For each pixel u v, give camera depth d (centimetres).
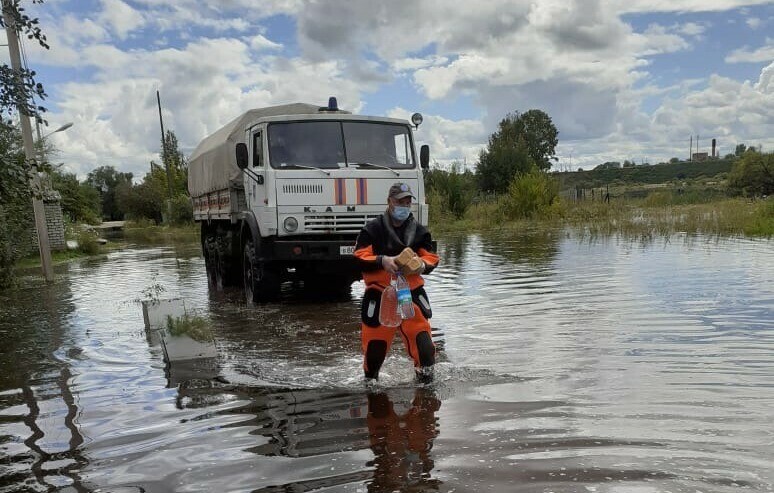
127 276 1573
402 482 307
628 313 746
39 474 344
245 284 1055
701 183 6372
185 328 616
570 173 8719
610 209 2928
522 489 293
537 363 536
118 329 809
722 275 1016
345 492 299
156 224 6912
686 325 665
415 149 994
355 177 945
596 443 348
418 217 980
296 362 581
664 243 1627
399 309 484
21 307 1061
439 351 596
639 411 401
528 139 6938
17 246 1694
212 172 1223
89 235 2664
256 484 315
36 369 602
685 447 339
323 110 1034
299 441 373
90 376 566
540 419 391
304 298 1041
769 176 3784
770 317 692
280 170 925
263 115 1112
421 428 384
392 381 500
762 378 469
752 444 341
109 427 420
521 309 815
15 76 780
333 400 455
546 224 2725
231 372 553
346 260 944
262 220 939
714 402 415
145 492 314
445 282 1113
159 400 479
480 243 1967
